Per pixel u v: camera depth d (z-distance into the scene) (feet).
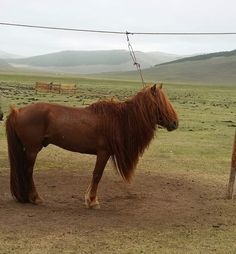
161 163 31.68
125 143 19.36
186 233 16.93
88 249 14.80
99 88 177.06
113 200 21.40
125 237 16.11
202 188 24.64
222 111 86.33
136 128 19.29
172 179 26.35
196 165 31.65
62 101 86.89
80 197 21.63
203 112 81.51
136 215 19.04
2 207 19.29
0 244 14.94
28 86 155.63
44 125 19.06
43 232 16.25
